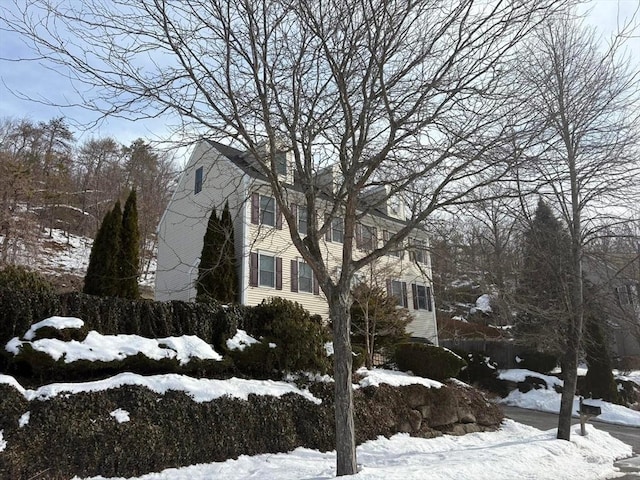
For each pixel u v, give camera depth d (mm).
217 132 6902
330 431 8789
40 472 5578
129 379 7047
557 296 10836
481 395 13602
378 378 10945
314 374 9555
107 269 12891
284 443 8031
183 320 8734
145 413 6785
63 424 6016
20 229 22641
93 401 6473
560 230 10742
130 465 6270
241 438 7535
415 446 9547
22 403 5957
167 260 21891
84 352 7043
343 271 6852
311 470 6742
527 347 22406
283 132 7055
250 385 8289
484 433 11891
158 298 21734
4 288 6988
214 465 6914
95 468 6000
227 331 9031
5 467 5359
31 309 7105
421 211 7648
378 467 7184
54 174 32594
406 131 6988
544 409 20312
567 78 9852
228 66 6340
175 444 6793
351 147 7602
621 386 22531
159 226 22938
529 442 9367
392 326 16875
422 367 13477
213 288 16109
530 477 6938
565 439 9734
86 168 37562
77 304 7578
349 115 6707
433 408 11336
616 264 11297
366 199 10047
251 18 6285
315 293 19859
